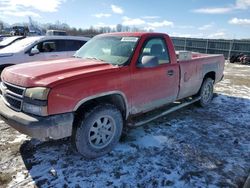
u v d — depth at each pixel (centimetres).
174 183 293
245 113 559
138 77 374
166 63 438
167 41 445
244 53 2148
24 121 280
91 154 333
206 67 563
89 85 310
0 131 427
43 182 288
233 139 418
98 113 328
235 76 1166
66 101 290
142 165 328
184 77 483
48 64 353
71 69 325
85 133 320
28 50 818
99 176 302
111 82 335
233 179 303
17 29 3378
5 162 328
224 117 527
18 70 330
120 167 322
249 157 359
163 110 488
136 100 381
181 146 386
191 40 2583
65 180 293
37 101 279
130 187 284
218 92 779
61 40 896
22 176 298
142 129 447
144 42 394
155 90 414
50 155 346
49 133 283
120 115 358
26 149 363
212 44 2397
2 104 330
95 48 433
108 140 352
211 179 302
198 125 476
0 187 278
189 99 556
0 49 879
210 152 370
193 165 332
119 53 388
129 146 379
